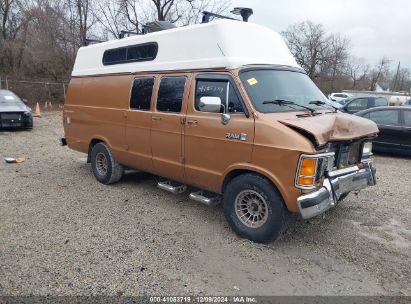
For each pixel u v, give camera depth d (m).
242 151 4.53
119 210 5.70
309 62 57.84
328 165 4.29
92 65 7.20
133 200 6.16
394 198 6.56
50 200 6.09
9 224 5.07
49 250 4.35
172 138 5.42
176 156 5.42
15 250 4.33
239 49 4.90
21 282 3.70
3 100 14.19
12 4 32.56
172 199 6.23
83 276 3.83
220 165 4.82
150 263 4.12
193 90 5.14
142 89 5.98
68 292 3.55
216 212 5.66
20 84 28.59
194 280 3.82
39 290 3.57
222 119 4.71
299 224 5.23
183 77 5.30
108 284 3.70
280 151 4.17
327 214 5.65
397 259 4.35
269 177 4.29
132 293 3.57
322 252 4.47
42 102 28.58
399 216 5.68
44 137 12.71
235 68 4.69
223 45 4.85
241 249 4.48
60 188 6.77
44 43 31.08
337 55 59.41
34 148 10.59
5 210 5.58
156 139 5.69
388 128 10.63
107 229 4.98
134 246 4.50
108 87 6.68
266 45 5.30
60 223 5.14
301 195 4.08
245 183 4.55
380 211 5.86
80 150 7.59
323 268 4.11
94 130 7.04
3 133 13.25
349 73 66.94
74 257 4.20
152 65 5.84
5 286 3.62
